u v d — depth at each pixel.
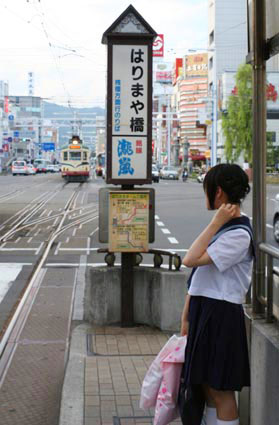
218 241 2.96
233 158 50.25
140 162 6.43
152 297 6.63
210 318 3.01
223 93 63.81
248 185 3.08
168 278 6.44
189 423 3.08
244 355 3.07
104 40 6.42
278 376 2.96
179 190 39.72
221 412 3.07
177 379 3.18
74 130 89.44
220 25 74.06
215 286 3.02
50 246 13.64
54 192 36.81
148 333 6.44
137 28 6.21
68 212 22.44
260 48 3.78
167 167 70.69
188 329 3.13
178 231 16.59
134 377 5.00
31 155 123.44
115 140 6.38
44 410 4.63
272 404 3.06
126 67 6.29
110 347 5.91
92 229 17.12
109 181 6.43
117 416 4.21
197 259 2.95
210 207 3.12
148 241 6.56
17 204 26.55
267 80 3.86
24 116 143.75
